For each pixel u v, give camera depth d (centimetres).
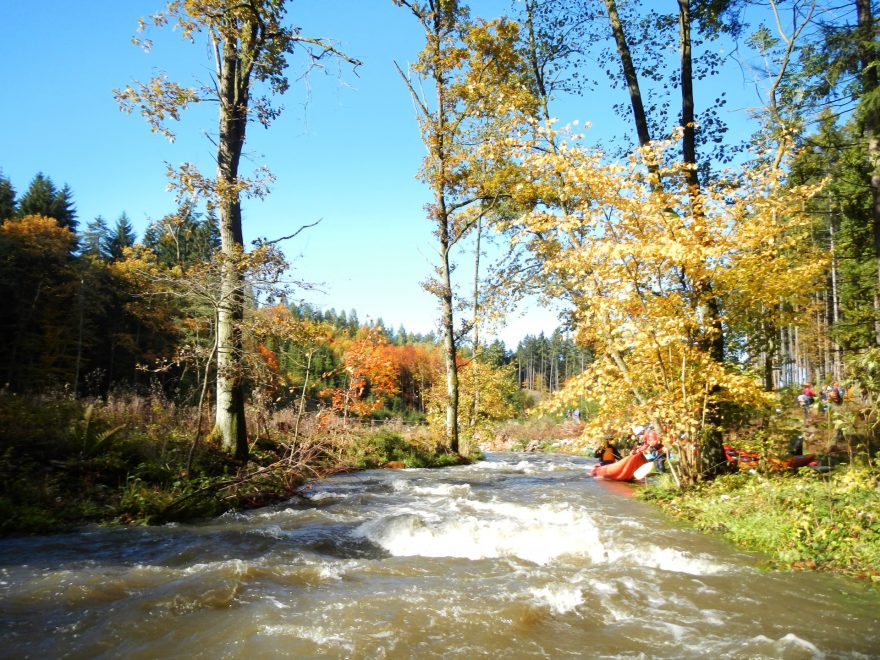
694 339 1013
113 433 1023
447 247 1989
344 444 1666
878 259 1270
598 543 684
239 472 1067
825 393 1004
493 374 3086
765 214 977
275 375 1280
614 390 1037
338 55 1349
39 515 771
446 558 649
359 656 382
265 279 1152
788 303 1078
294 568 585
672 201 977
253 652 386
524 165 1087
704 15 1303
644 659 387
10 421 998
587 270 1025
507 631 430
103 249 5847
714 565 607
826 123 1359
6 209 5375
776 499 780
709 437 1097
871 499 684
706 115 1283
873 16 1192
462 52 1766
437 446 1989
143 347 4178
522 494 1164
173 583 523
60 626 425
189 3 1162
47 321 3769
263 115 1338
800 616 468
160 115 1145
